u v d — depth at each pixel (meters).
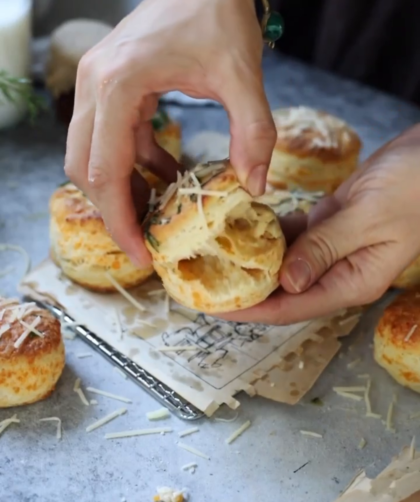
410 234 0.51
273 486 0.46
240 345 0.54
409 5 0.85
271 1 0.90
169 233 0.47
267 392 0.51
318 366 0.53
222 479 0.47
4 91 0.69
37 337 0.50
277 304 0.51
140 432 0.49
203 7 0.48
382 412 0.51
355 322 0.56
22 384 0.49
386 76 0.92
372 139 0.76
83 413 0.50
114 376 0.52
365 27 0.88
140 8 0.50
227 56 0.47
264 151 0.45
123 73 0.47
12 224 0.64
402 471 0.46
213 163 0.48
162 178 0.56
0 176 0.69
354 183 0.55
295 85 0.84
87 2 0.92
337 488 0.47
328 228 0.51
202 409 0.49
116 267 0.56
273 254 0.48
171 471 0.47
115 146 0.48
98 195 0.49
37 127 0.76
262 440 0.49
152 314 0.56
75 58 0.72
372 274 0.51
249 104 0.45
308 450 0.48
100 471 0.46
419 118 0.80
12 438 0.48
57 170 0.71
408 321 0.52
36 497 0.45
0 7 0.73
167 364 0.52
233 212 0.47
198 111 0.79
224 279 0.48
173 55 0.47
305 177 0.68
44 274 0.58
